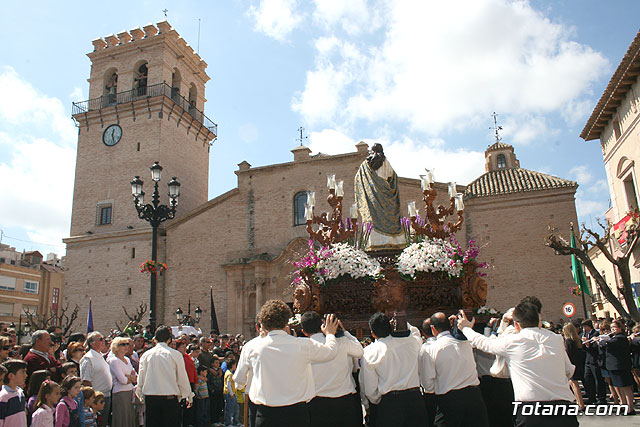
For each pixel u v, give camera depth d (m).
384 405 6.42
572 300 29.27
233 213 36.16
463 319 6.78
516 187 31.81
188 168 40.44
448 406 6.57
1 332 12.10
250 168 36.69
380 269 9.60
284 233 34.84
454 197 10.98
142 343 13.41
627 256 20.25
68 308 36.78
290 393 5.64
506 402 7.77
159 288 35.75
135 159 37.78
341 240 10.52
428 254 9.45
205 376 12.91
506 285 30.20
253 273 34.06
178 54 41.12
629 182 24.92
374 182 11.27
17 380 7.05
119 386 10.14
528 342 5.89
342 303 9.81
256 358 5.80
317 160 35.34
